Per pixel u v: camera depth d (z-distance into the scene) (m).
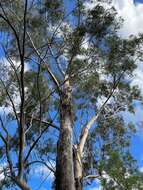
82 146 20.16
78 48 20.42
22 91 14.38
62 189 17.61
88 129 21.12
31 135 22.19
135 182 17.64
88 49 20.55
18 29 19.09
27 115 19.67
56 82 20.36
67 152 18.47
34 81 21.16
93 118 21.80
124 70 21.16
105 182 17.95
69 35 20.59
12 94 18.98
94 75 21.83
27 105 19.77
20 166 14.07
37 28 20.86
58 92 20.69
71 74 20.98
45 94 20.80
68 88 20.33
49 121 20.38
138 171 18.33
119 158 18.42
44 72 21.44
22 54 14.34
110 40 20.45
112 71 21.16
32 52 19.83
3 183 20.09
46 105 20.88
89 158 23.33
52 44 20.78
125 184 17.72
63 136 18.91
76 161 19.30
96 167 22.73
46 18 21.14
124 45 20.61
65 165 18.12
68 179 17.80
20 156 14.10
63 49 21.02
